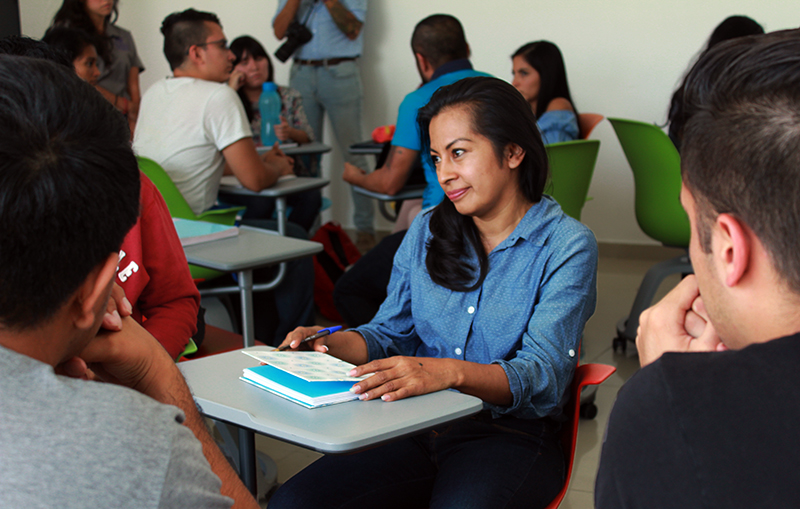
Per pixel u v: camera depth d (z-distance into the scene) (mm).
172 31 2686
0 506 434
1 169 447
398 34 4773
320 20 4527
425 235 1367
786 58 445
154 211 1370
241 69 3889
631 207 4426
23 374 466
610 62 4309
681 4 4094
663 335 653
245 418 899
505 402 1127
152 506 457
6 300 470
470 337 1293
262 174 2713
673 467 436
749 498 405
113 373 700
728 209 467
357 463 1188
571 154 2443
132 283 1317
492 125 1200
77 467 443
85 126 491
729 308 492
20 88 472
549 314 1197
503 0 4469
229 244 1907
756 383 432
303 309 2738
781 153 434
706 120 476
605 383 2578
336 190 5098
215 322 2285
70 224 476
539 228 1245
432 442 1204
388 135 3719
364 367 1032
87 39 2613
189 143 2607
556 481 1121
